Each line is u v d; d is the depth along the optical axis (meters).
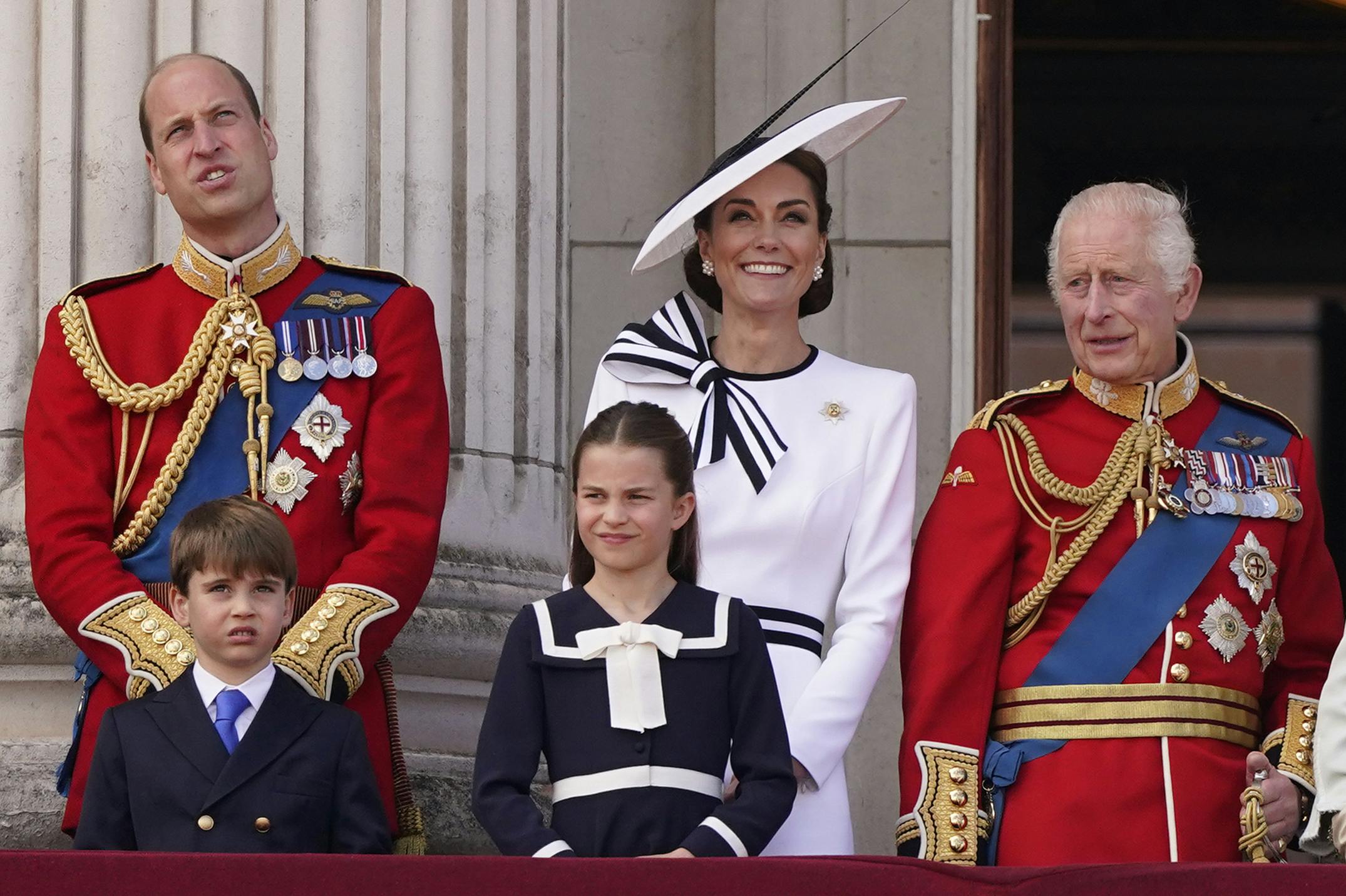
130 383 16.75
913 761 15.35
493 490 21.44
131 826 14.66
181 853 11.78
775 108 26.80
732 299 16.48
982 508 16.05
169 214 20.14
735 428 16.09
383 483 16.44
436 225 21.30
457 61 21.89
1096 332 16.16
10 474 19.55
